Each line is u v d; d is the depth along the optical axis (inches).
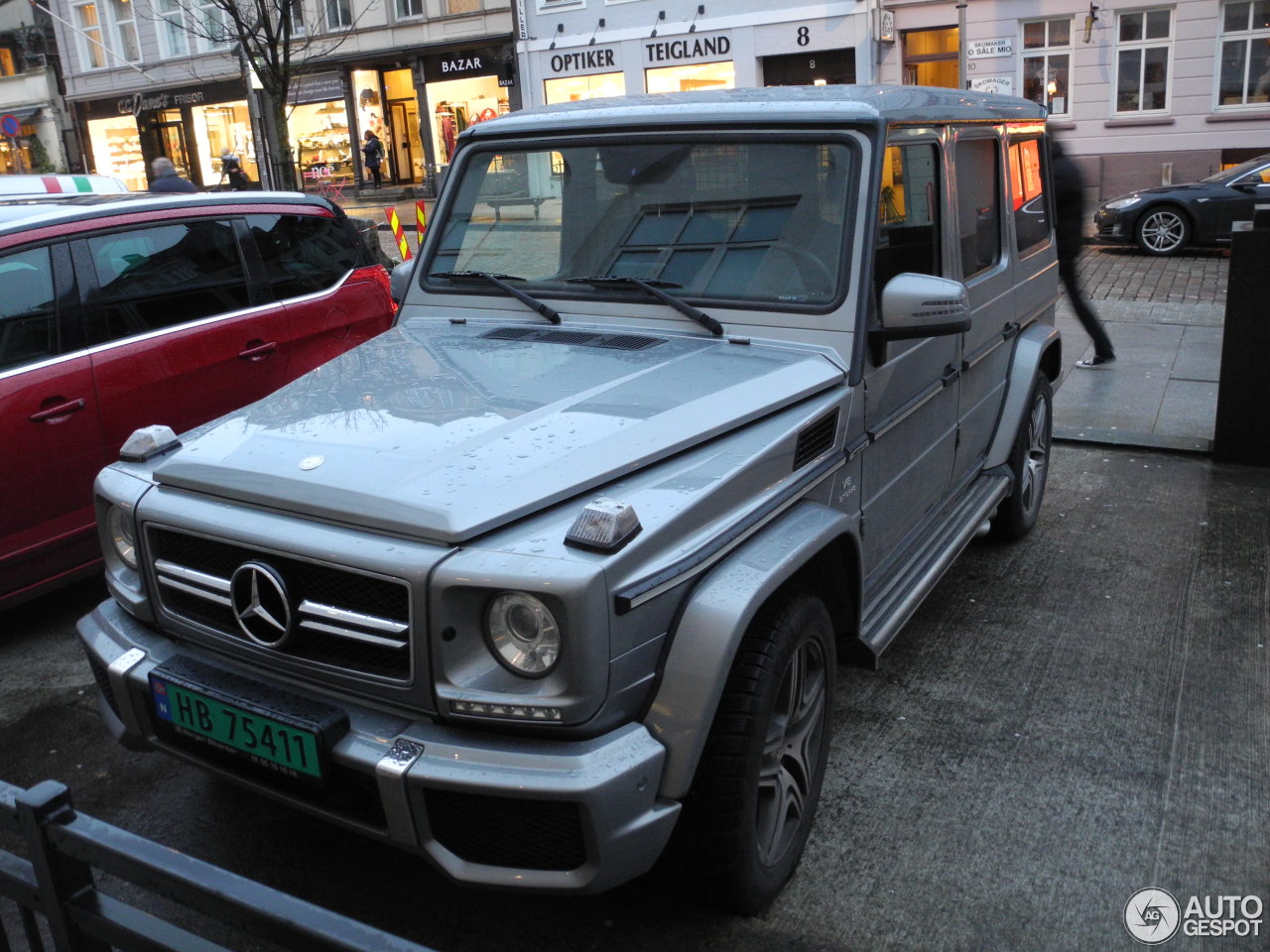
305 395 115.3
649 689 91.0
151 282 192.5
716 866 98.7
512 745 85.9
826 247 124.3
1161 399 296.7
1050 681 152.9
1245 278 235.0
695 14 946.7
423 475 92.6
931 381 149.1
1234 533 206.1
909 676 155.5
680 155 133.1
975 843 118.1
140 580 105.7
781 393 112.0
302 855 119.3
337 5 1130.7
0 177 304.2
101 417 179.8
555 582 82.6
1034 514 207.6
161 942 65.7
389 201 1107.3
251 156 1241.4
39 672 166.7
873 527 134.4
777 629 100.0
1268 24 752.3
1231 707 144.9
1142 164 805.9
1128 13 786.8
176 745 103.8
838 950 103.0
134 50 1264.8
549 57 1028.5
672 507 93.1
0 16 1342.3
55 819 68.8
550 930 106.7
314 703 92.7
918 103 141.7
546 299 136.9
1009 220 184.7
